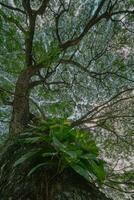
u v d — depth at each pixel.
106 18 5.51
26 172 1.44
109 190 5.00
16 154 1.60
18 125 3.90
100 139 6.26
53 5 5.81
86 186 1.43
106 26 6.14
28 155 1.44
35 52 5.02
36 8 5.79
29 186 1.38
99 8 5.34
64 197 1.32
